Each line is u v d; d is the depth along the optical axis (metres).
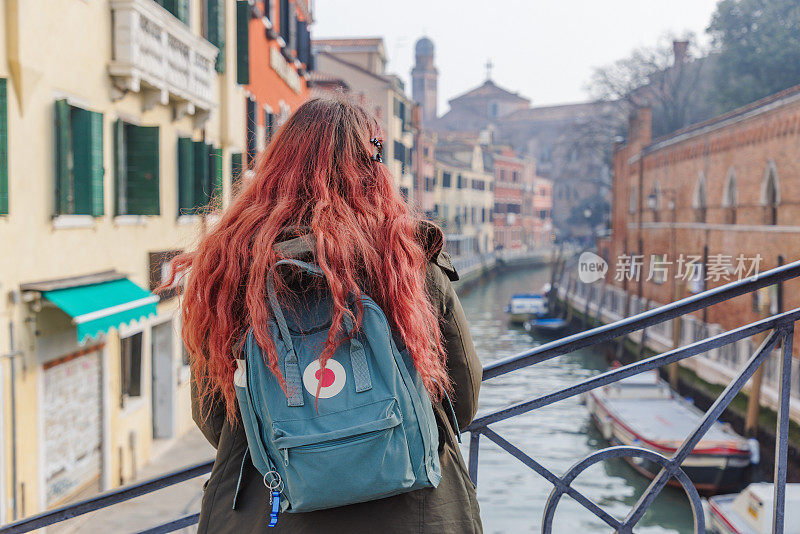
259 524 1.44
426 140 70.38
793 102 18.31
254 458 1.43
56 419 10.75
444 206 78.38
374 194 1.55
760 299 12.43
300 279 1.45
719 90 33.72
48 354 10.40
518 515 17.08
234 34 18.16
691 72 38.62
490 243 92.25
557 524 16.70
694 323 21.39
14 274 9.53
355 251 1.46
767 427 18.78
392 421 1.36
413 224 1.53
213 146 16.75
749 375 1.90
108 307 10.63
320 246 1.42
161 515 10.43
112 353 12.59
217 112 17.61
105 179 12.04
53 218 10.46
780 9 30.81
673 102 39.81
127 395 14.15
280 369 1.39
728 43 32.03
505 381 31.19
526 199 103.06
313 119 1.60
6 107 9.18
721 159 22.38
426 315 1.47
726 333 1.91
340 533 1.42
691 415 21.12
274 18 23.08
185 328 1.55
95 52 11.54
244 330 1.47
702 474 18.03
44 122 10.20
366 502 1.43
